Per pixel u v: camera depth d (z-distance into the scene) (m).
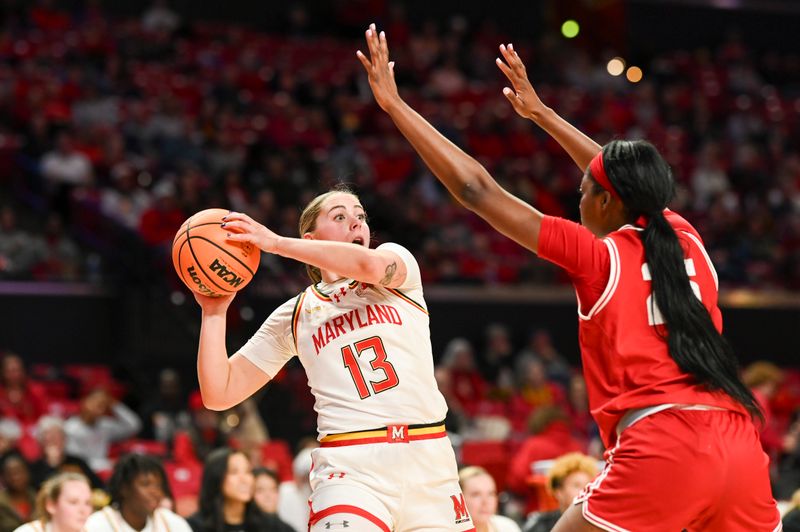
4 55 32.38
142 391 23.17
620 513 6.00
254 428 18.16
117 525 10.88
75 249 26.61
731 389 6.07
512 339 28.14
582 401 22.52
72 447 18.31
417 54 39.66
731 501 6.04
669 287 6.15
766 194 36.25
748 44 47.75
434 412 7.14
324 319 7.22
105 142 29.44
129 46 35.03
